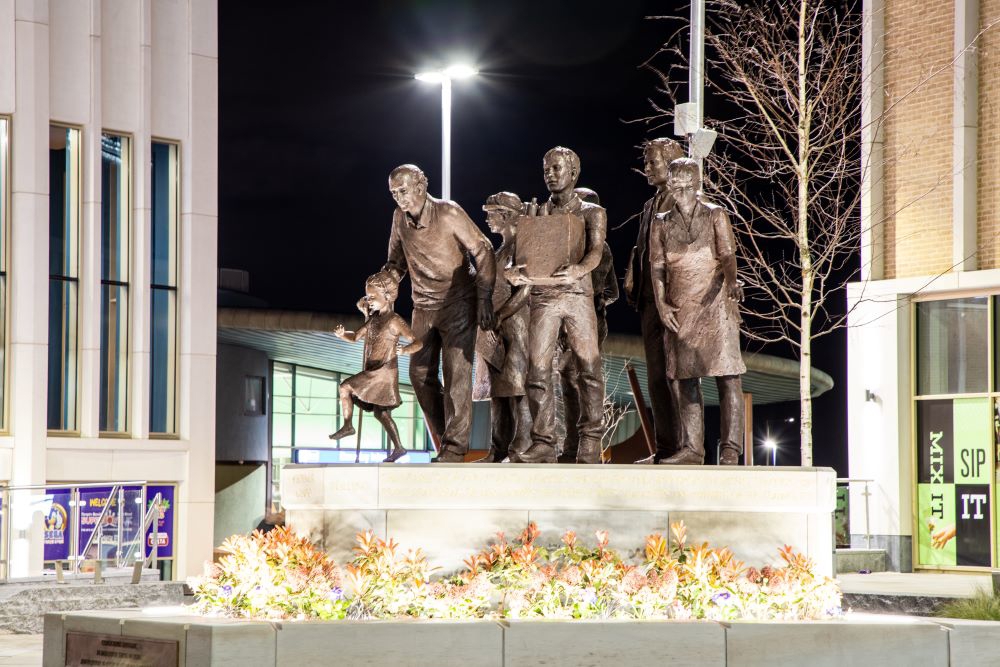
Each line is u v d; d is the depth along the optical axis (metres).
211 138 31.34
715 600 11.83
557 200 14.24
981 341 26.89
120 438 29.48
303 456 47.94
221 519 44.91
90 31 29.34
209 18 31.45
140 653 11.00
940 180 27.19
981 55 26.81
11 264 28.09
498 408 14.58
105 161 29.86
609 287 14.88
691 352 14.00
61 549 24.14
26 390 27.94
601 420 14.16
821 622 11.30
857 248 27.94
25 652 16.59
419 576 11.70
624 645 10.92
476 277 13.85
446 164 31.47
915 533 27.80
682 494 13.15
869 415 28.19
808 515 13.37
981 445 26.84
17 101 28.14
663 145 14.55
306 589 11.51
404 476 12.71
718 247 14.01
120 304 29.97
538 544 12.85
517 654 10.80
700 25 23.09
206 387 30.92
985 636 11.36
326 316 36.47
